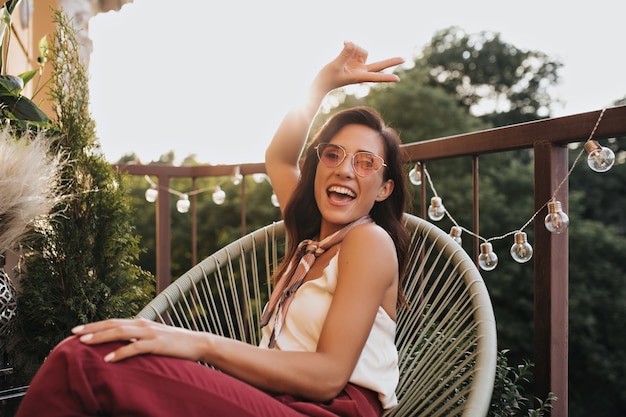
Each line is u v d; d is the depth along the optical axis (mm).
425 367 1413
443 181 9180
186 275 1747
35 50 3316
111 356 947
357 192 1355
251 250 1845
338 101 10766
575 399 8797
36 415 921
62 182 2031
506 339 8211
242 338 1745
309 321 1276
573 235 9062
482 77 12531
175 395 955
